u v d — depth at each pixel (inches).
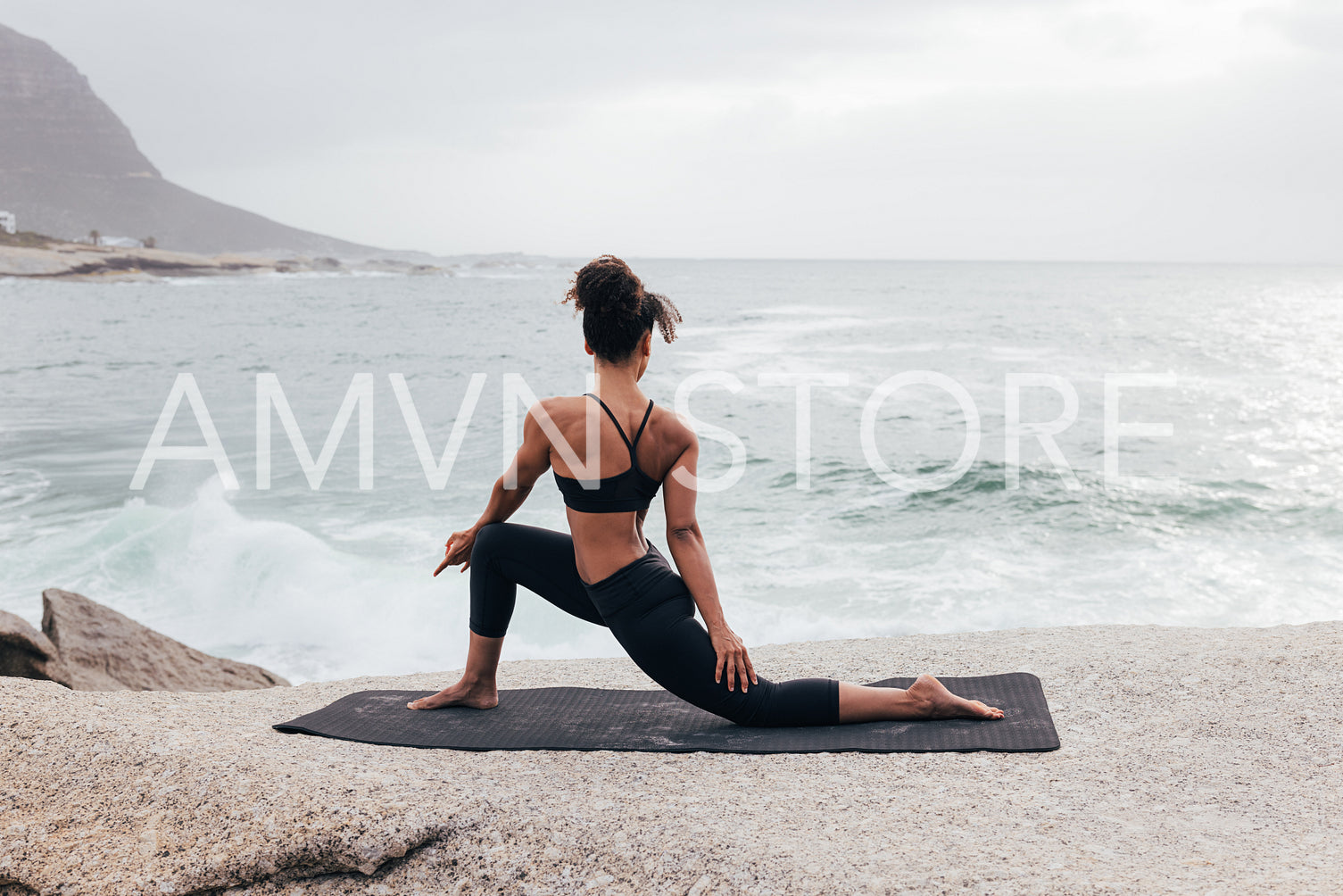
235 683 280.4
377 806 90.6
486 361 1232.8
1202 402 826.2
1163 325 1788.9
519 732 127.1
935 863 81.7
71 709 119.0
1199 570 380.5
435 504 487.5
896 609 341.4
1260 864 81.4
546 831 88.6
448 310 2583.7
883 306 2456.9
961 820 93.9
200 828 90.8
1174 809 97.6
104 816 94.3
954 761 113.3
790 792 102.7
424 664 310.3
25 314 2132.1
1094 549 414.9
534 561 128.9
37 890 86.7
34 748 105.9
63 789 98.7
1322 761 111.0
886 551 414.6
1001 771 110.0
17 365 1103.6
